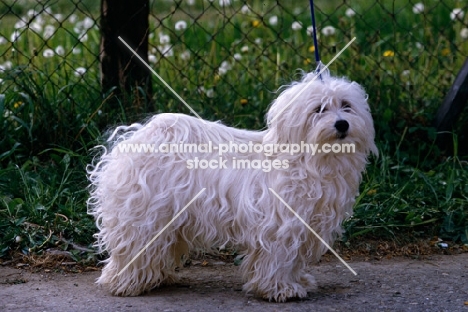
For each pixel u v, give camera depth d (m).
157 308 3.97
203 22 8.38
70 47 7.73
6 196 5.24
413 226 5.28
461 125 6.42
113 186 4.04
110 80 6.17
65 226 4.99
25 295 4.18
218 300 4.11
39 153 5.69
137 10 6.09
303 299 4.12
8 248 4.77
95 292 4.24
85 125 5.76
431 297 4.19
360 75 6.67
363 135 3.94
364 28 7.81
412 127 6.27
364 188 5.48
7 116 5.87
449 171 5.79
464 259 4.91
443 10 8.63
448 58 7.21
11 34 8.09
